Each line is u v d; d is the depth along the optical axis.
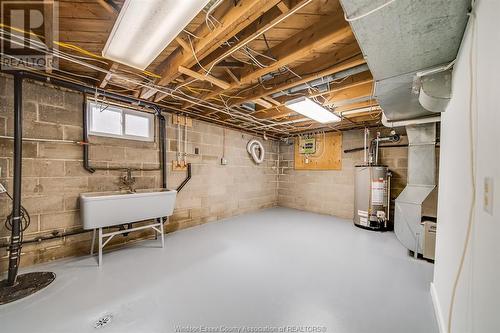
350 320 1.53
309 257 2.59
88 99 2.62
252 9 1.20
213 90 2.54
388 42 1.21
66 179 2.46
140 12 1.18
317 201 5.13
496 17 0.77
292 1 1.24
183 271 2.20
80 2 1.34
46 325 1.44
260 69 1.96
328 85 2.36
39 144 2.28
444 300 1.45
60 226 2.41
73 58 1.93
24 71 2.07
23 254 2.20
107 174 2.77
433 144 2.84
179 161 3.62
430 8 0.97
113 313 1.56
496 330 0.70
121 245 2.91
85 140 2.55
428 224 2.54
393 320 1.54
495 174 0.75
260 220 4.38
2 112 2.09
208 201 4.15
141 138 3.12
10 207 2.12
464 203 1.11
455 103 1.34
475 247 0.92
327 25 1.48
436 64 1.42
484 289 0.80
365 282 2.04
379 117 3.62
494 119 0.77
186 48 1.61
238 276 2.12
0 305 1.62
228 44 1.69
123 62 1.71
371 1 0.94
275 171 5.88
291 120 3.88
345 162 4.71
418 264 2.44
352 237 3.37
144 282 1.98
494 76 0.78
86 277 2.05
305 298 1.78
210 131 4.18
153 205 2.75
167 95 2.76
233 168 4.68
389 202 3.94
